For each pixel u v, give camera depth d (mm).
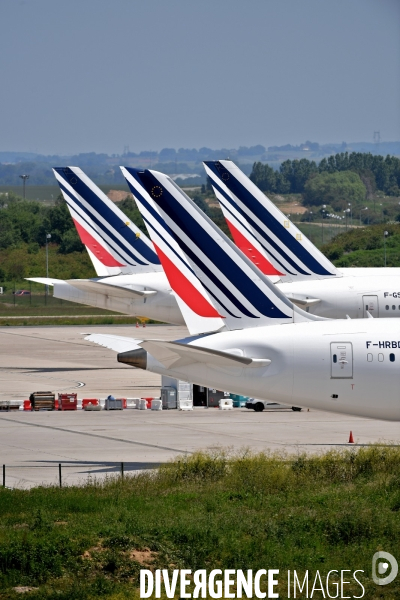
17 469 126125
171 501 104062
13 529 92062
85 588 77875
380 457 123688
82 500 103938
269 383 131375
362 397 131875
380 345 132125
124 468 126500
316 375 131250
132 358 133750
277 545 89188
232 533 91250
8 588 77688
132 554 85500
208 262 133250
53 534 88625
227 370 131500
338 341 131875
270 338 131875
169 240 133375
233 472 117562
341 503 102000
